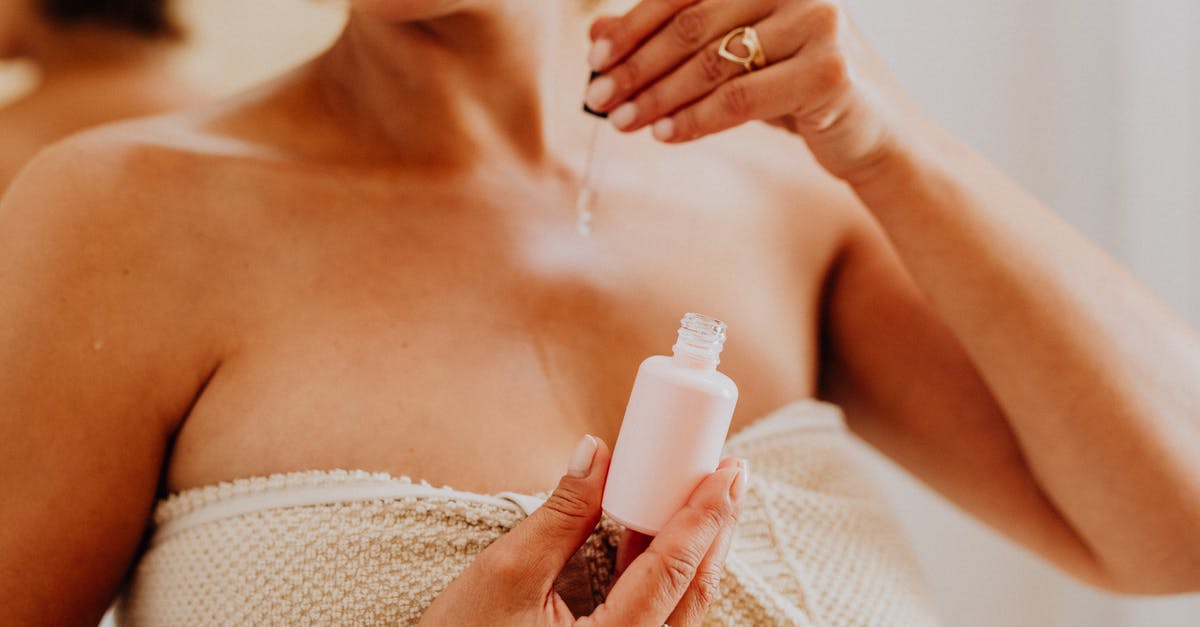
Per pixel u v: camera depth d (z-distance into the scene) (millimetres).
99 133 583
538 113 648
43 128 840
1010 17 1114
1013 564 1192
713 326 530
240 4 886
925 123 659
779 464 641
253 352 574
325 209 599
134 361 557
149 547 594
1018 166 1145
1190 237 1034
